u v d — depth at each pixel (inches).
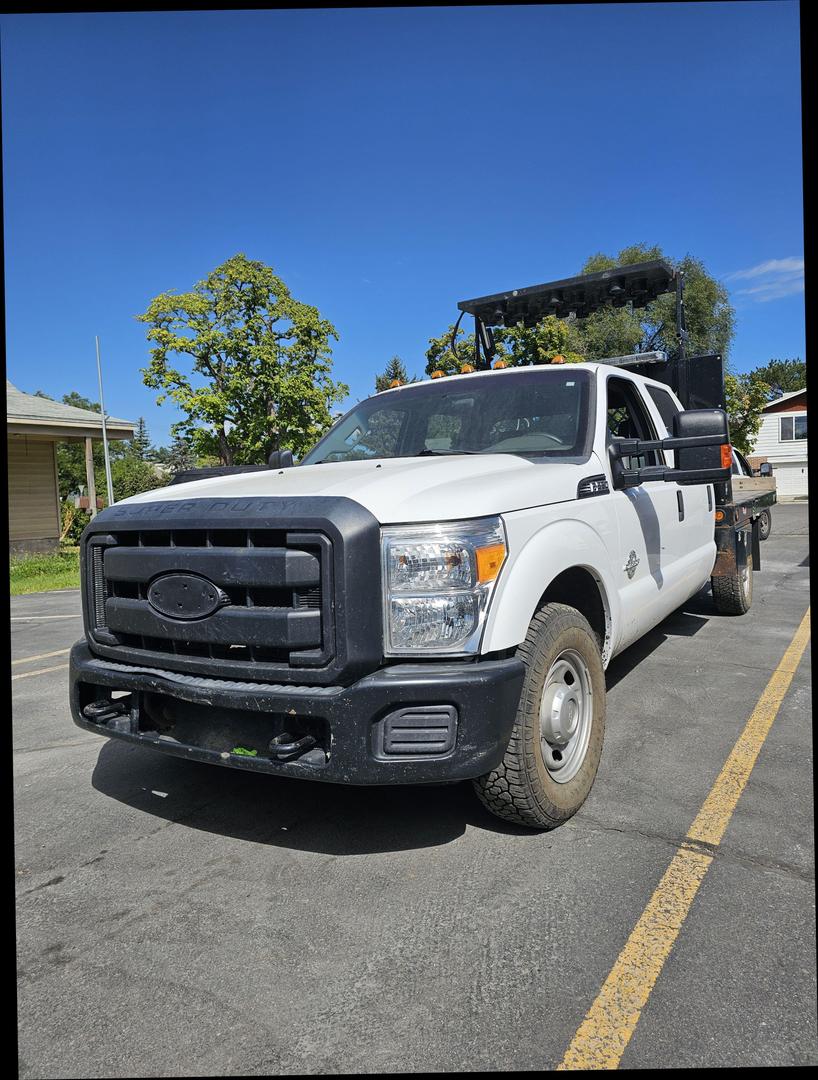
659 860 111.5
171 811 135.7
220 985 87.7
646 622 173.6
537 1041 77.3
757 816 124.6
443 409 173.0
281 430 816.9
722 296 1220.5
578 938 93.5
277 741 102.3
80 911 104.2
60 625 369.7
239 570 106.6
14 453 742.5
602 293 262.1
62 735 184.9
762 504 320.2
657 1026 78.6
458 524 106.0
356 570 101.4
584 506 135.6
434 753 100.7
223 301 781.9
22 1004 85.4
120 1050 78.0
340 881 109.0
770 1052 74.8
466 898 103.2
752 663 219.6
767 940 92.1
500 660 108.3
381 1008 82.8
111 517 125.0
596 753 131.3
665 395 225.1
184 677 114.0
